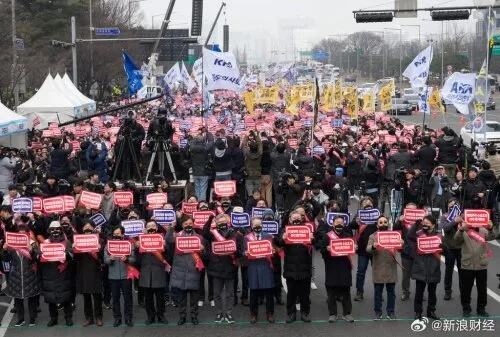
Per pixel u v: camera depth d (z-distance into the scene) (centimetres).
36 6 6831
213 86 3031
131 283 1416
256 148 2169
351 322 1409
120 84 7706
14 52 4197
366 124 3844
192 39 4150
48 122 3778
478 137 3744
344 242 1378
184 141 2866
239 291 1627
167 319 1454
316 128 3397
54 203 1579
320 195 1850
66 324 1427
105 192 1794
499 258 1895
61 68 6153
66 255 1394
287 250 1400
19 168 2331
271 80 9862
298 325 1400
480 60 9506
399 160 2380
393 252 1416
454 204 1548
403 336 1329
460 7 2930
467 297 1435
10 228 1517
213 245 1405
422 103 3534
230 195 1711
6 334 1378
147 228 1398
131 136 2169
